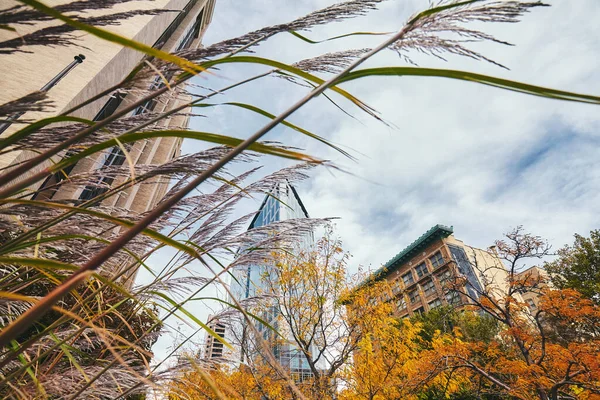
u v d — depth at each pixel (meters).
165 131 0.77
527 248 10.60
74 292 1.29
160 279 1.73
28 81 5.41
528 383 8.63
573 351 8.28
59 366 1.72
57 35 0.75
